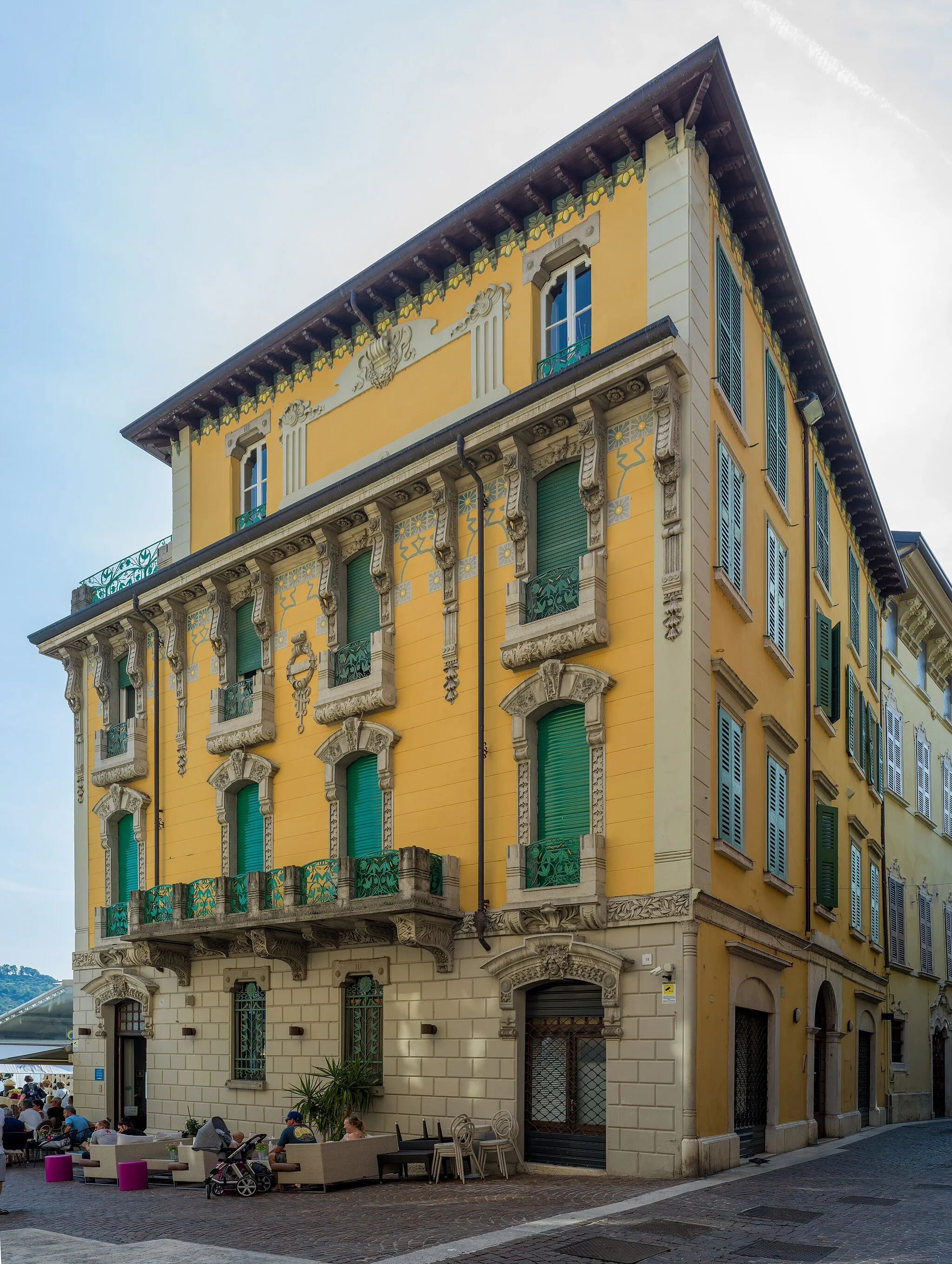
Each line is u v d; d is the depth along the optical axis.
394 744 19.62
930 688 37.91
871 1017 27.27
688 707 15.60
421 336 21.17
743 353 19.45
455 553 19.25
